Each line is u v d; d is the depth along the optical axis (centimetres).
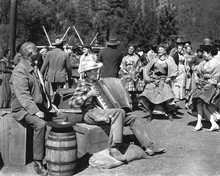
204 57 774
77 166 553
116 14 5509
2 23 3850
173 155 609
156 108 861
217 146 663
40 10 4125
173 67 846
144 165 558
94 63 579
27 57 542
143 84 1023
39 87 553
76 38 4516
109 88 605
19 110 538
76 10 5144
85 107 590
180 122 862
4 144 561
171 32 4694
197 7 9219
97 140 588
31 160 573
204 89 766
